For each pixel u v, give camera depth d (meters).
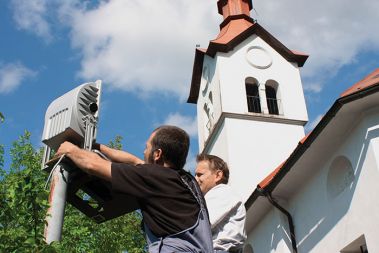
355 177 12.78
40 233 5.84
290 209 16.16
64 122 3.83
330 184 14.20
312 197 14.93
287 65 28.45
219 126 26.19
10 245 6.00
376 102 12.41
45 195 5.77
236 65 27.61
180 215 2.81
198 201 2.93
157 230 2.80
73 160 3.34
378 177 11.84
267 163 24.44
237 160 24.23
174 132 3.24
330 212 13.82
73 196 3.89
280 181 15.46
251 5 31.50
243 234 3.78
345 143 13.45
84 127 3.87
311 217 14.84
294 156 14.26
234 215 3.83
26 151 23.12
